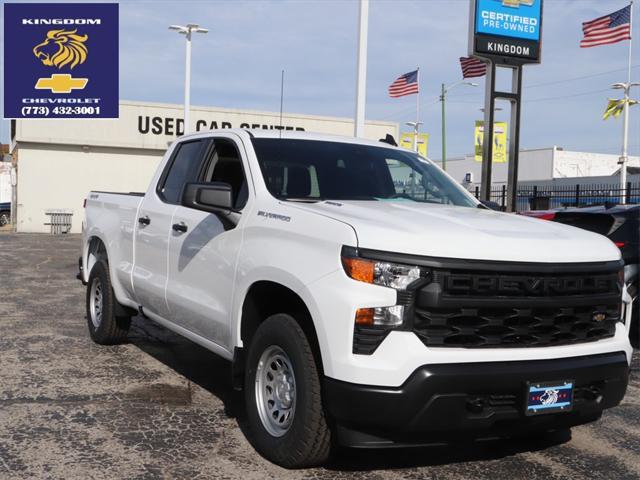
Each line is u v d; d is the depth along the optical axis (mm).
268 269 3955
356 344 3416
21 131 29500
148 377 5750
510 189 14047
